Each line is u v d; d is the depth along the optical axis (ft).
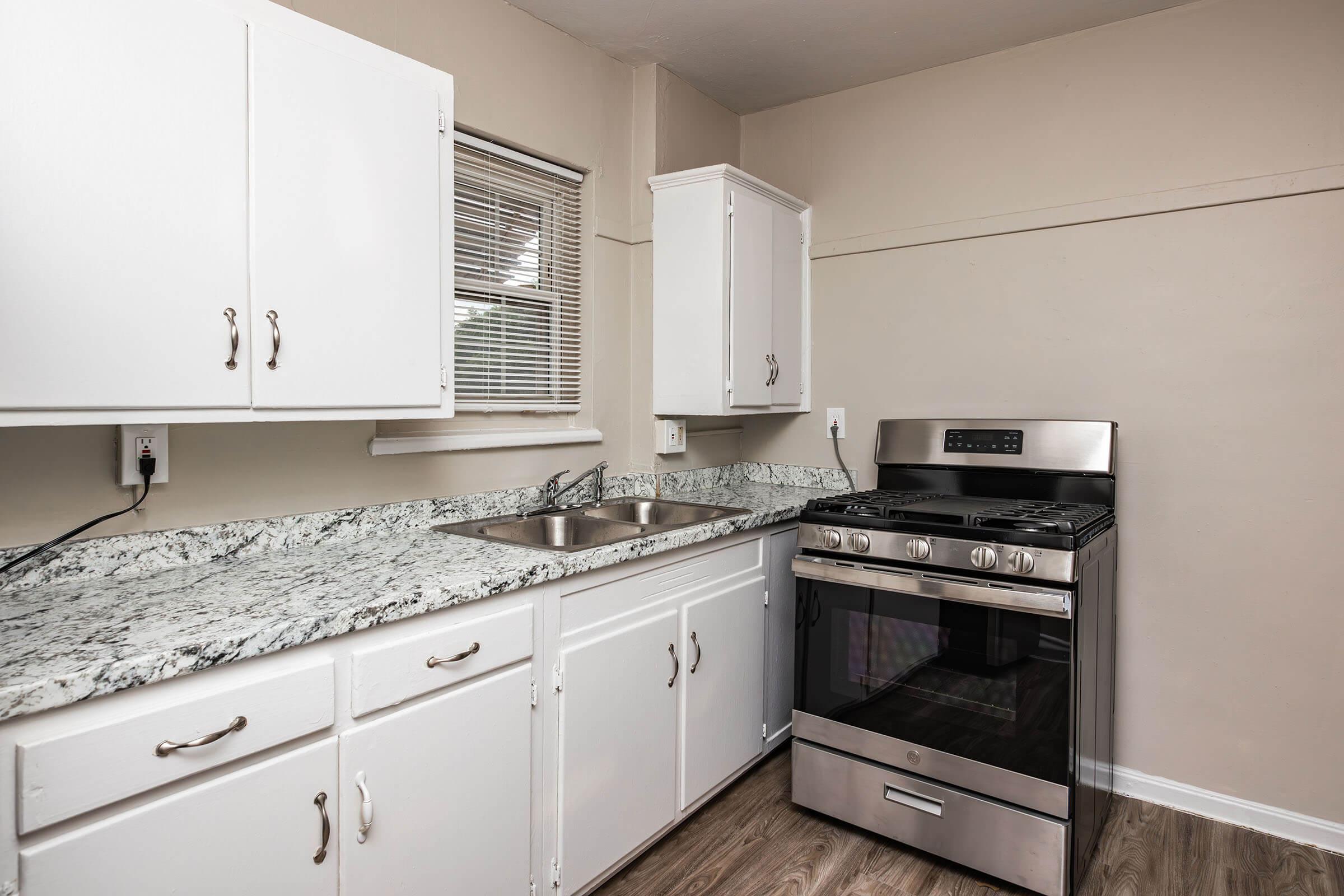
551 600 5.24
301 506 5.57
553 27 7.52
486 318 7.16
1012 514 6.31
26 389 3.48
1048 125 7.82
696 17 7.36
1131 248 7.39
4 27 3.35
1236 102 6.86
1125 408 7.47
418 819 4.39
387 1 5.92
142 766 3.25
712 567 6.89
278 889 3.74
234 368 4.22
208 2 4.06
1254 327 6.82
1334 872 6.17
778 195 8.82
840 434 9.37
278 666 3.75
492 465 7.06
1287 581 6.72
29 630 3.57
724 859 6.39
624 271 8.56
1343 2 6.41
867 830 6.84
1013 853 5.90
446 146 5.43
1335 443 6.50
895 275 8.87
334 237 4.69
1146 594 7.38
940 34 7.70
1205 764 7.13
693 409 8.20
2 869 2.90
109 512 4.60
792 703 7.86
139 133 3.80
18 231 3.43
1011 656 5.90
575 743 5.42
